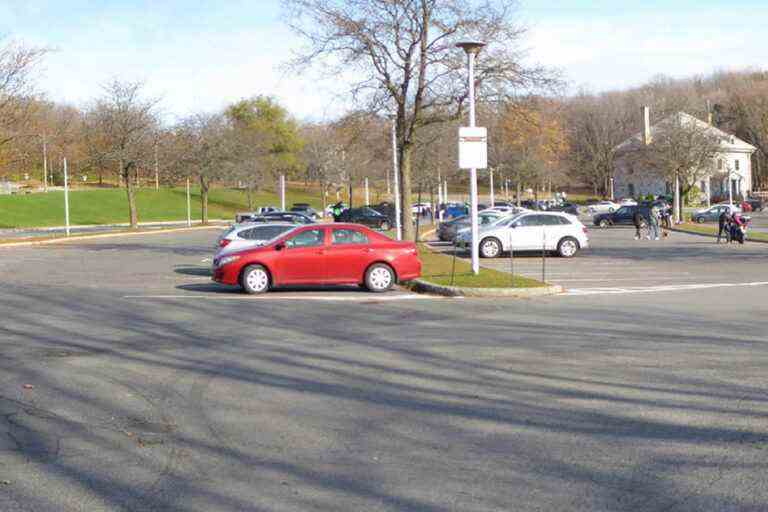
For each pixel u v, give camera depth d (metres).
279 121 98.81
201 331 13.59
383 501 5.70
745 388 9.06
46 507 5.64
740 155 96.94
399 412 8.23
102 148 58.62
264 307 16.75
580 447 6.97
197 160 67.25
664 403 8.45
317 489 5.97
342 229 19.67
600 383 9.41
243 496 5.84
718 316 14.77
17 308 16.53
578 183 121.06
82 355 11.41
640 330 13.26
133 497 5.83
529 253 33.38
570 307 16.52
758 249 35.53
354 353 11.49
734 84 108.31
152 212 81.06
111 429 7.65
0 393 9.07
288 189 105.81
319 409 8.39
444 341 12.40
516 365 10.50
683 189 61.84
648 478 6.14
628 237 46.84
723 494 5.76
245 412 8.28
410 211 30.44
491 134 31.02
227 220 77.75
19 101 43.03
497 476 6.23
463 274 21.58
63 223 67.25
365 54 29.28
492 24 28.45
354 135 31.81
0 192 80.88
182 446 7.11
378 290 19.55
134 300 18.00
